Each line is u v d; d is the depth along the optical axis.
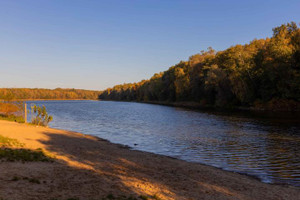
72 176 8.95
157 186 9.04
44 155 11.72
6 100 35.78
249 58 64.19
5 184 7.04
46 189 7.15
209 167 13.31
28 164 9.74
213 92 78.00
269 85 57.91
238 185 10.27
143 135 24.95
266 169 12.96
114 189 8.02
